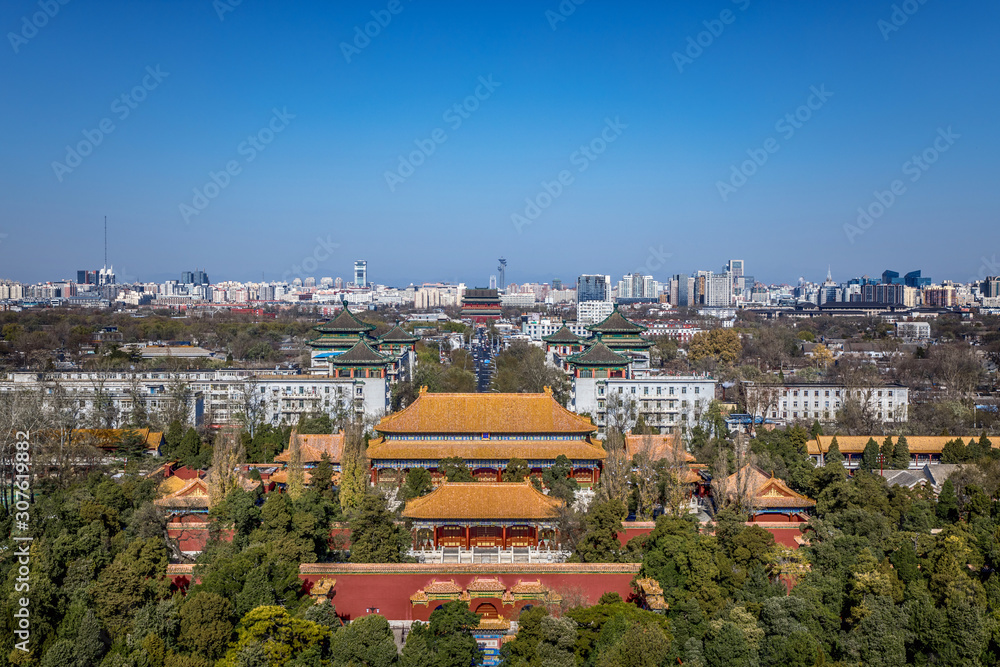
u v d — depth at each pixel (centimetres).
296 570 10950
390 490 15362
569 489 14412
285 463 16425
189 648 9481
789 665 9269
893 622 9856
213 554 11244
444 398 16662
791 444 17862
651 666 9081
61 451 16375
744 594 10531
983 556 11250
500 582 11044
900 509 13038
